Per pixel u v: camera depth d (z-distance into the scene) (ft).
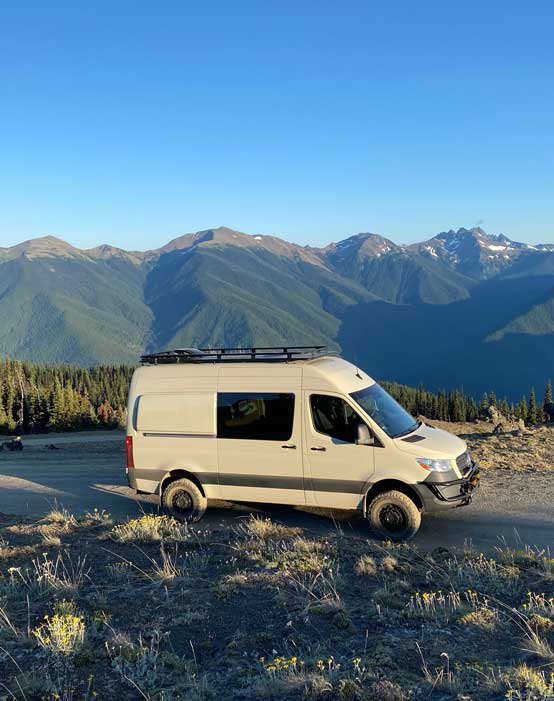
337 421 30.66
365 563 23.62
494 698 13.19
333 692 13.61
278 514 35.14
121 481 49.80
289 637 17.11
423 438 30.58
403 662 15.37
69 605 18.92
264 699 13.66
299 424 31.30
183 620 18.29
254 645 16.70
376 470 29.71
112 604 19.71
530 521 31.58
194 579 22.22
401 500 28.96
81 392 444.55
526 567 23.58
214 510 36.50
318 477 30.89
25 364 476.13
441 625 17.78
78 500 42.86
